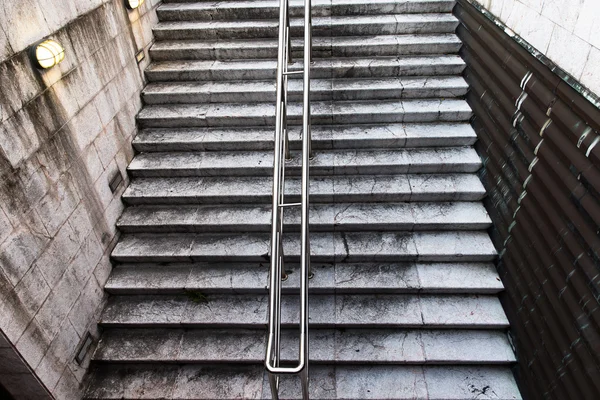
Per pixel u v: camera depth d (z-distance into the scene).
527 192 3.30
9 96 2.77
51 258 3.17
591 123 2.54
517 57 3.50
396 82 4.78
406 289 3.80
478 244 3.98
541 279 3.10
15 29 2.83
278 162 3.24
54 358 3.22
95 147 3.82
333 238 4.11
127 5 4.45
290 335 3.74
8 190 2.75
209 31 5.16
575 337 2.70
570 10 2.76
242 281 3.93
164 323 3.77
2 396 3.29
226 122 4.70
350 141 4.46
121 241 4.20
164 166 4.45
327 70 4.85
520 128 3.42
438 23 5.01
